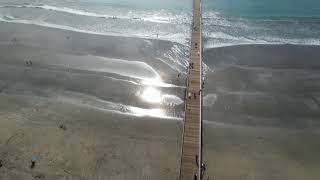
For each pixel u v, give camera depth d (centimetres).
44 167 2788
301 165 2908
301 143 3127
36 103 3478
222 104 3531
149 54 4319
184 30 4934
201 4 5709
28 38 4625
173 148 3000
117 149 2980
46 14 5344
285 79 3938
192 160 2816
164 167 2825
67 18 5234
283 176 2800
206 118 3353
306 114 3459
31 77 3862
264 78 3941
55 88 3706
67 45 4484
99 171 2786
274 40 4738
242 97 3638
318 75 4016
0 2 5725
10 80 3812
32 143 2995
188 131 3086
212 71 4028
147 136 3122
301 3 5906
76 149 2962
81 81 3816
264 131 3241
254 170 2839
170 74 3956
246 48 4503
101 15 5366
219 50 4438
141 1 5881
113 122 3269
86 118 3303
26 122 3222
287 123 3347
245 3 5847
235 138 3144
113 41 4603
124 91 3678
